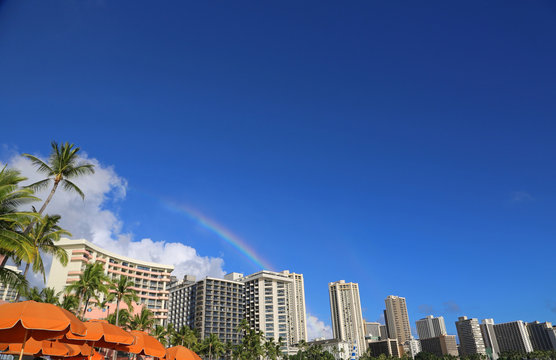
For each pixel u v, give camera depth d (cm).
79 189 3428
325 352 17700
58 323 1221
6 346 1712
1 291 9556
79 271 11375
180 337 10900
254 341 13788
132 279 13588
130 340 1792
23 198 2338
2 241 2084
